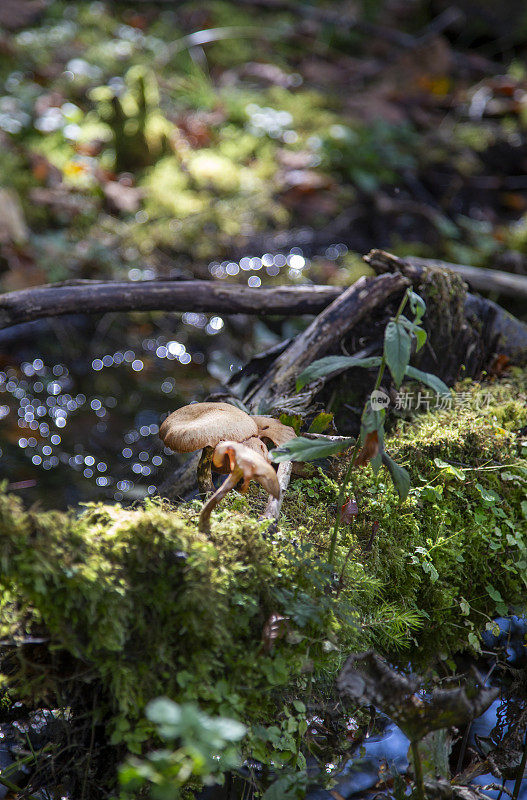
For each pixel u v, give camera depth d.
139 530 1.37
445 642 1.94
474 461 2.03
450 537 1.90
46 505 2.82
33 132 5.25
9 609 1.38
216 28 7.10
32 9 6.63
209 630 1.37
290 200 5.21
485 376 2.72
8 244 4.24
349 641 1.63
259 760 1.53
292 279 4.47
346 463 2.00
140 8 7.24
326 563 1.54
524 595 2.04
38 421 3.38
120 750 1.49
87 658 1.35
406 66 7.05
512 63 7.28
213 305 2.78
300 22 7.61
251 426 1.66
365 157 5.67
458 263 4.67
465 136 6.16
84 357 3.86
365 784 1.70
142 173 5.20
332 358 1.55
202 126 5.69
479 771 1.79
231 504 1.74
